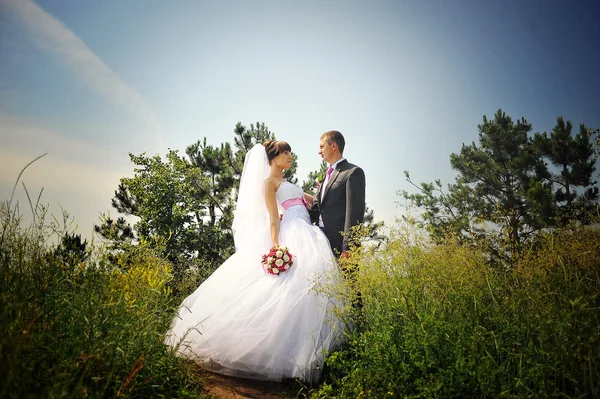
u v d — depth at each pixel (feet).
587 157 29.55
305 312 10.82
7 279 7.94
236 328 10.82
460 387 7.02
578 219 11.00
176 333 11.45
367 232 11.10
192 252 31.14
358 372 8.82
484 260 9.89
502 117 34.32
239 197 13.94
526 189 30.14
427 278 9.11
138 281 10.68
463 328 7.96
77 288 9.16
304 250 12.08
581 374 6.57
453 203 33.53
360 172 13.16
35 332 7.35
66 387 6.61
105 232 10.99
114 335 8.11
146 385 8.07
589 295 8.52
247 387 10.14
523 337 7.76
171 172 32.09
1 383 5.84
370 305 9.98
